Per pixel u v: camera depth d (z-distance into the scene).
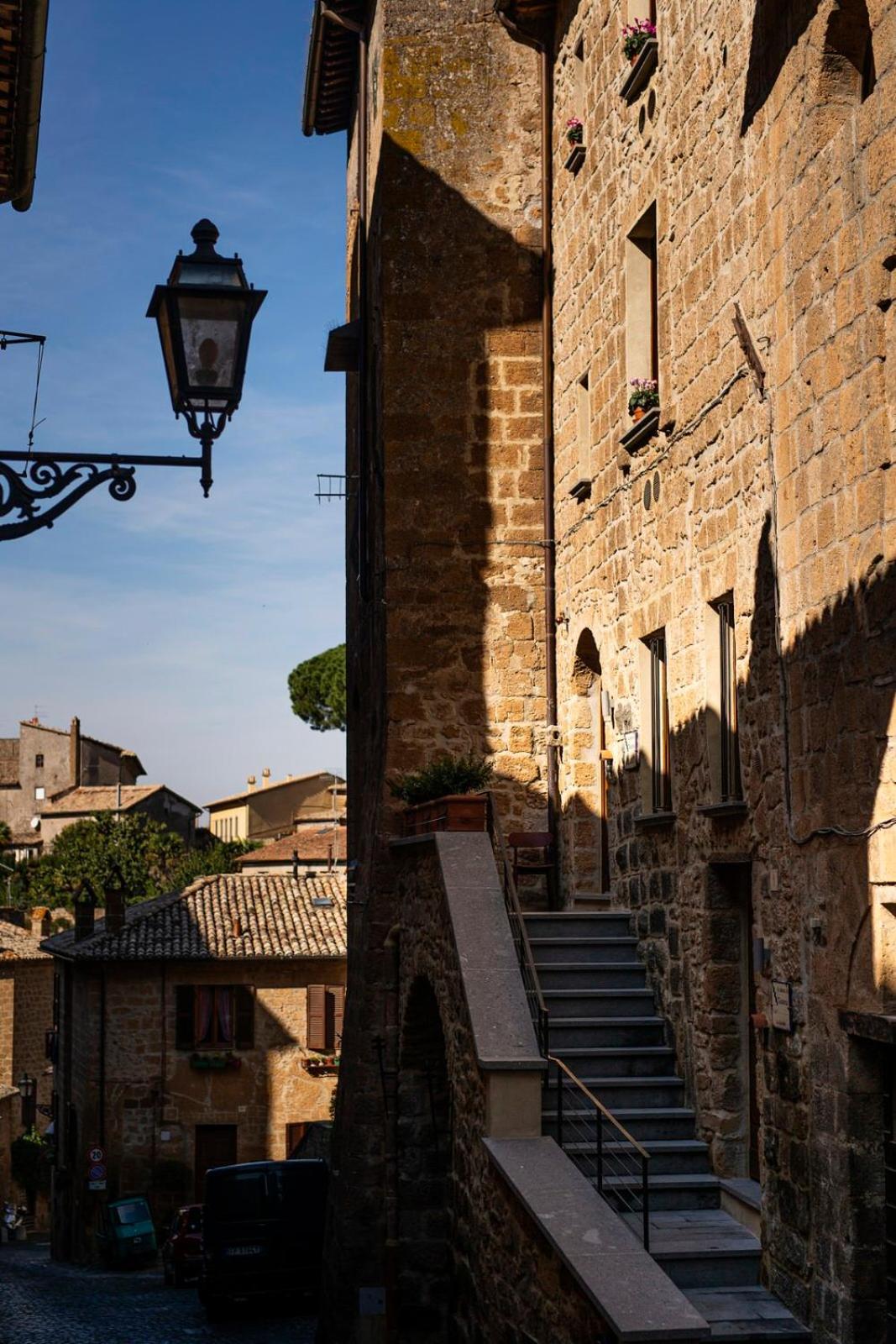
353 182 24.95
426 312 19.03
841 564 9.80
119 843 69.75
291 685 73.19
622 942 14.96
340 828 67.62
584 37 17.39
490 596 18.75
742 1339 10.05
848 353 9.63
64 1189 38.25
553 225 18.91
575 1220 9.73
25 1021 49.66
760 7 11.18
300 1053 36.62
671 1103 13.28
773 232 11.01
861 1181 9.61
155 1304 27.08
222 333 8.20
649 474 14.64
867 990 9.48
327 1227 20.72
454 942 13.18
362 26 21.77
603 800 17.88
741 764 11.90
